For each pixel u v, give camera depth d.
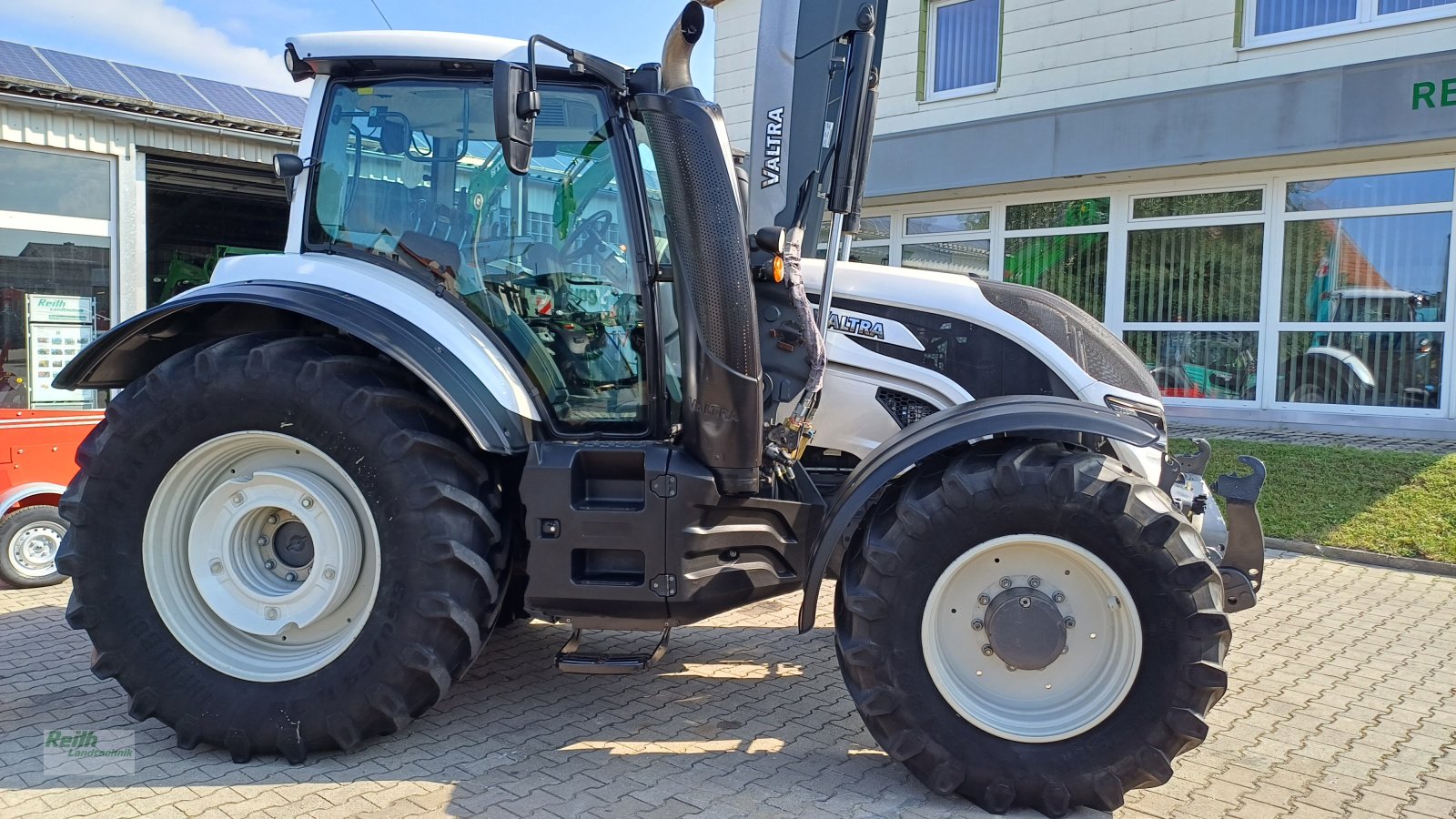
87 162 8.66
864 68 3.43
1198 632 2.76
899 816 2.80
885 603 2.88
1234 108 9.16
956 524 2.86
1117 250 10.74
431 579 3.07
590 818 2.76
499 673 4.00
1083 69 10.43
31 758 3.17
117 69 9.17
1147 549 2.77
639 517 3.09
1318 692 3.86
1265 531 6.50
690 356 3.11
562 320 3.37
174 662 3.21
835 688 3.87
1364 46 8.81
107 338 3.36
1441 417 8.97
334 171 3.49
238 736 3.12
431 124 3.42
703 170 3.05
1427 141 8.28
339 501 3.18
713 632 4.61
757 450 3.13
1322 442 8.52
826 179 3.76
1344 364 9.47
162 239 10.37
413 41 3.30
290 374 3.13
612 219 3.34
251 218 10.86
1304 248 9.60
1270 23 9.33
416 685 3.11
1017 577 2.95
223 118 8.95
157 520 3.27
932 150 11.23
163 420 3.21
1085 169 10.12
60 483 5.52
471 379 3.19
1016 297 3.62
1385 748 3.33
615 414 3.36
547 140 3.34
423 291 3.36
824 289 3.40
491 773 3.06
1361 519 6.50
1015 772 2.81
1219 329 10.17
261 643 3.28
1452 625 4.76
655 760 3.17
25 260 8.40
